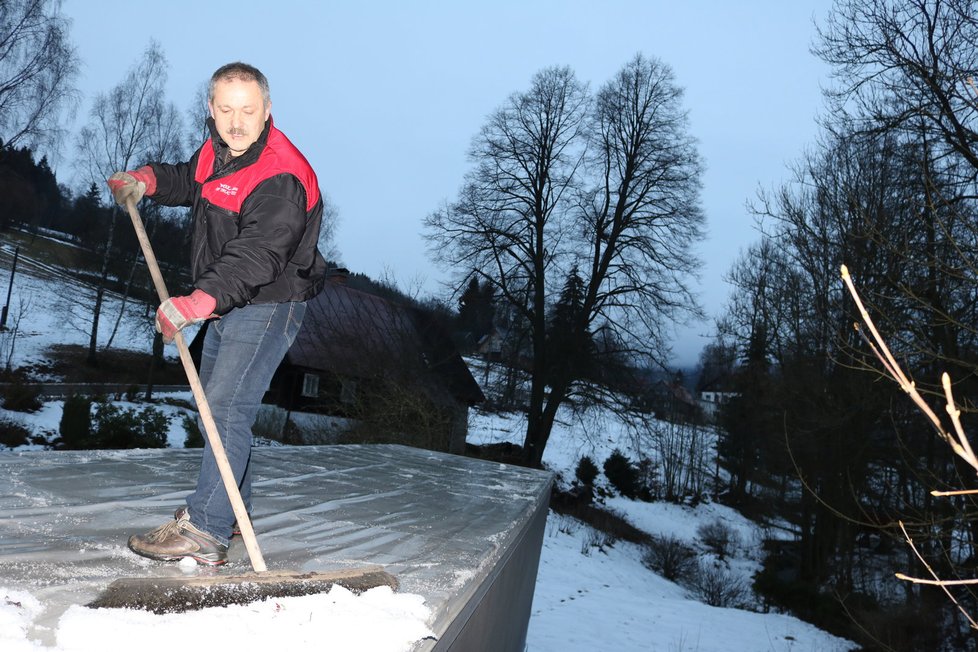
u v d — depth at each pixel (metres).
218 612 1.61
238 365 2.35
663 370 24.62
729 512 38.22
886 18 9.82
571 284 25.28
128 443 19.38
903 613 13.24
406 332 18.38
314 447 6.59
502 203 26.11
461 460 7.28
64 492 2.87
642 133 25.70
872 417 13.96
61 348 35.09
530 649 9.84
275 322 2.41
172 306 2.05
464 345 28.62
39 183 63.34
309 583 1.85
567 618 12.51
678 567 23.88
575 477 34.88
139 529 2.41
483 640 3.01
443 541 2.91
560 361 24.97
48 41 24.36
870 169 12.69
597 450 39.88
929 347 8.20
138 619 1.49
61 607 1.58
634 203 25.73
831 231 14.91
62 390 27.84
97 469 3.52
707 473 45.28
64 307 40.28
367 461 6.00
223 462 2.04
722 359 35.72
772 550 28.31
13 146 25.41
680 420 44.25
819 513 20.44
